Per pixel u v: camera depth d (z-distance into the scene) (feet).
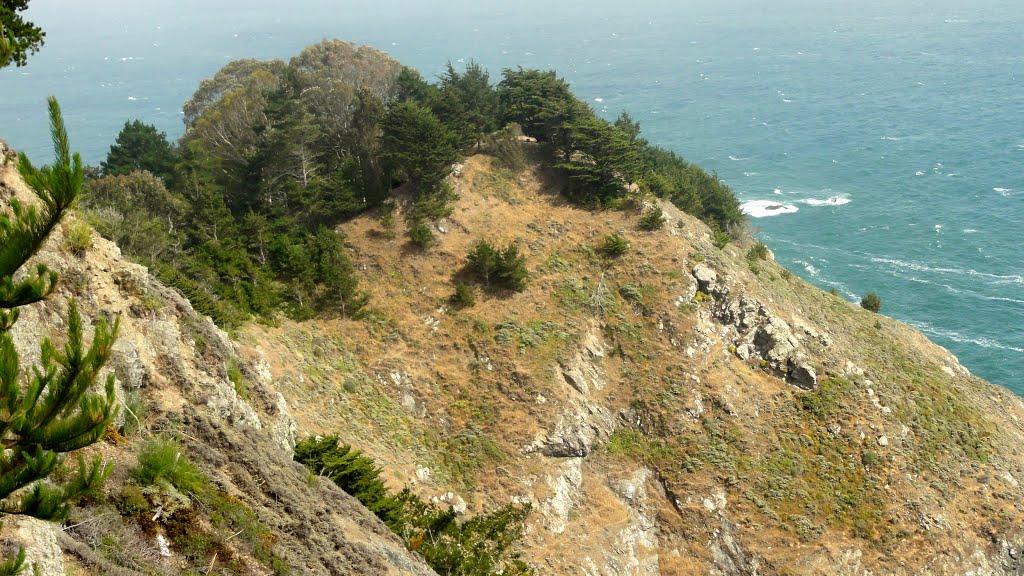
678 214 252.62
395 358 196.03
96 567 53.57
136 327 87.25
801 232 509.76
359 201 236.02
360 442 166.81
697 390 193.98
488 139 265.13
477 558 125.18
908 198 561.84
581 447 184.96
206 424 80.94
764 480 177.78
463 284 211.82
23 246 33.96
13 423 32.65
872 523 169.68
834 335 233.14
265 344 173.99
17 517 47.98
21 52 70.79
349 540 84.69
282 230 222.48
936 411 203.21
